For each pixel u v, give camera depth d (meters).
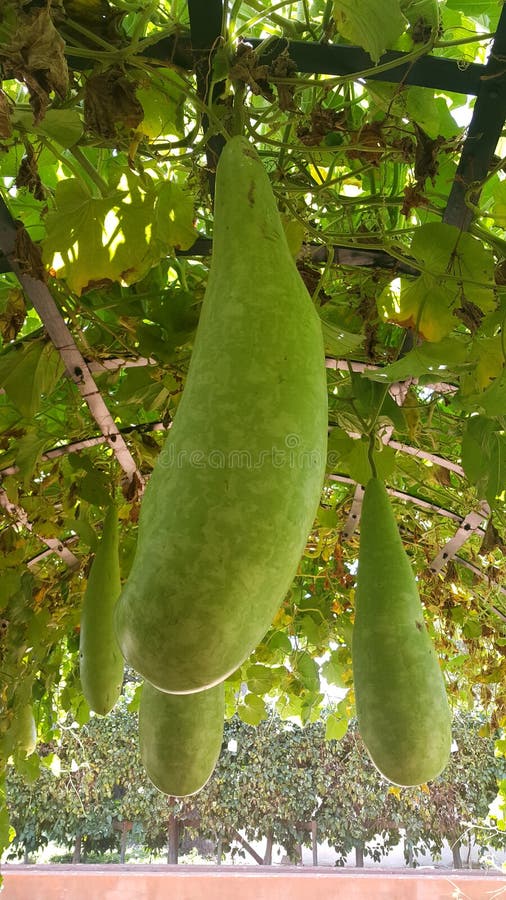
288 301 0.55
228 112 0.83
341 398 1.44
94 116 0.83
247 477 0.48
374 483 0.90
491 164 1.00
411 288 1.09
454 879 5.52
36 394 1.34
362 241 1.15
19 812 6.96
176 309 1.32
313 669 2.93
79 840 6.96
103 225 1.03
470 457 1.50
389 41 0.80
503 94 0.85
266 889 5.48
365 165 1.09
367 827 6.96
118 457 1.55
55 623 2.46
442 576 2.67
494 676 2.97
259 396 0.50
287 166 1.14
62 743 6.85
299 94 1.04
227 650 0.47
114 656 1.12
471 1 1.15
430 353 1.12
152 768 0.84
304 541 0.50
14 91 1.20
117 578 1.17
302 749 6.99
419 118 1.01
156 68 0.96
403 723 0.74
